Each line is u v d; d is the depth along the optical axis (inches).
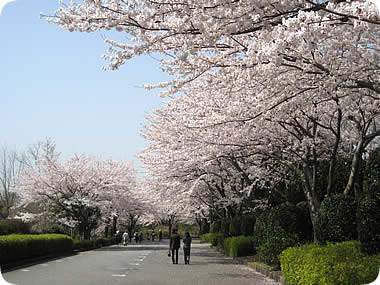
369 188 409.4
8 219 1269.7
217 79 430.0
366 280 288.4
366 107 423.5
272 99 403.2
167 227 3444.9
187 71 362.0
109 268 610.5
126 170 1670.8
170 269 596.1
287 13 275.9
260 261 633.0
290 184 705.6
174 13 294.5
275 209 564.4
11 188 1248.8
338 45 317.4
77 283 440.1
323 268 313.0
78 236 1439.5
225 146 578.6
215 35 291.0
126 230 2539.4
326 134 633.6
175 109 738.8
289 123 499.8
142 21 287.4
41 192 1216.8
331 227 438.6
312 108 473.4
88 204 1218.0
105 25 295.9
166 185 858.1
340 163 617.0
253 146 577.3
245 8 273.3
